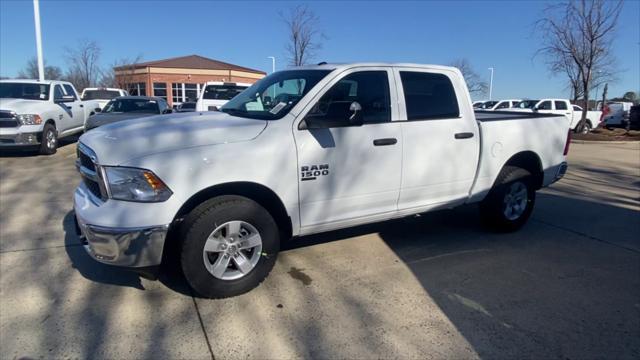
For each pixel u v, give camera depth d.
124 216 3.31
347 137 4.08
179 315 3.50
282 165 3.76
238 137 3.65
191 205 3.60
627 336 3.29
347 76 4.20
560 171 5.92
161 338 3.19
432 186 4.72
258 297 3.80
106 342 3.13
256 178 3.66
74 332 3.25
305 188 3.92
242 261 3.75
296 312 3.57
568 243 5.25
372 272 4.34
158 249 3.39
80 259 4.52
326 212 4.10
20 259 4.51
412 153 4.49
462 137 4.83
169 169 3.36
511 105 26.27
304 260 4.61
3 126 10.72
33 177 8.68
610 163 12.23
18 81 12.36
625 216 6.48
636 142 18.64
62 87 13.17
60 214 6.07
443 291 3.96
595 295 3.93
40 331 3.25
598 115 25.34
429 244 5.12
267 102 4.35
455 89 4.88
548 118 5.73
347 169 4.11
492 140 5.11
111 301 3.70
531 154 5.55
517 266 4.54
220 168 3.51
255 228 3.74
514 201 5.50
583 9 19.66
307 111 3.93
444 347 3.13
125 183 3.33
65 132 12.75
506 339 3.23
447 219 6.11
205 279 3.59
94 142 3.64
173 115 4.45
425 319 3.49
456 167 4.86
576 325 3.43
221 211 3.54
